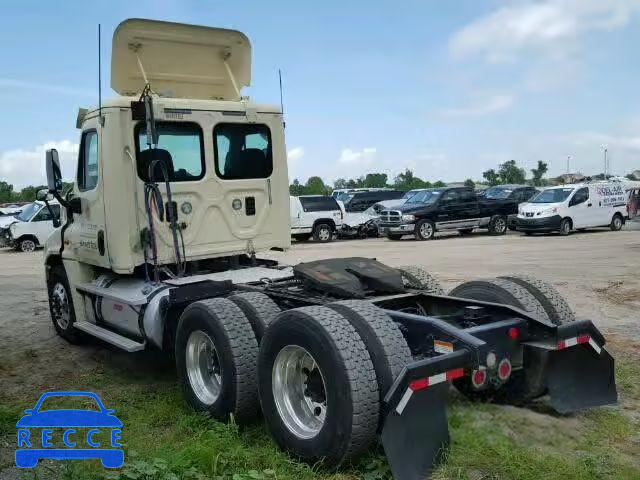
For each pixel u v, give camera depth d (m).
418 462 3.68
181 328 5.10
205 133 6.30
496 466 3.93
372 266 5.47
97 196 6.23
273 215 6.80
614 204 25.00
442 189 24.22
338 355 3.73
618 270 13.02
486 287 5.24
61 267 7.59
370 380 3.73
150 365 6.69
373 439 3.78
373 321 3.96
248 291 5.36
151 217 5.89
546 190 25.14
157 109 6.01
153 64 6.58
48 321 9.06
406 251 18.78
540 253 16.92
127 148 5.94
